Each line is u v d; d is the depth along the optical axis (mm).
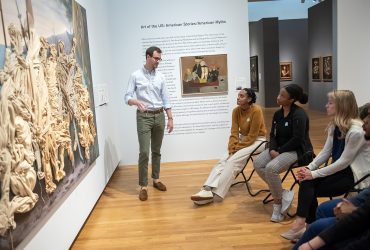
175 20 5496
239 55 5594
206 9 5484
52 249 2436
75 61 3195
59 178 2494
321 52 10523
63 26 2871
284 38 13609
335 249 1729
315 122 8969
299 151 3326
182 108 5707
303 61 13773
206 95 5672
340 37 5680
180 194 4211
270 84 12625
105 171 4496
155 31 5516
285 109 3467
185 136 5777
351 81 5793
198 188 4406
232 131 4062
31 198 1936
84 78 3500
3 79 1720
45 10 2447
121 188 4574
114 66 5555
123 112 5656
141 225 3361
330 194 2729
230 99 5691
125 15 5465
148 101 4129
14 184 1780
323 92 10625
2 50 1742
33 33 2186
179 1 5457
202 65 5598
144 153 4078
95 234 3205
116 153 5359
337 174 2729
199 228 3223
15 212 1790
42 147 2182
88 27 3969
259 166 3514
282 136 3471
